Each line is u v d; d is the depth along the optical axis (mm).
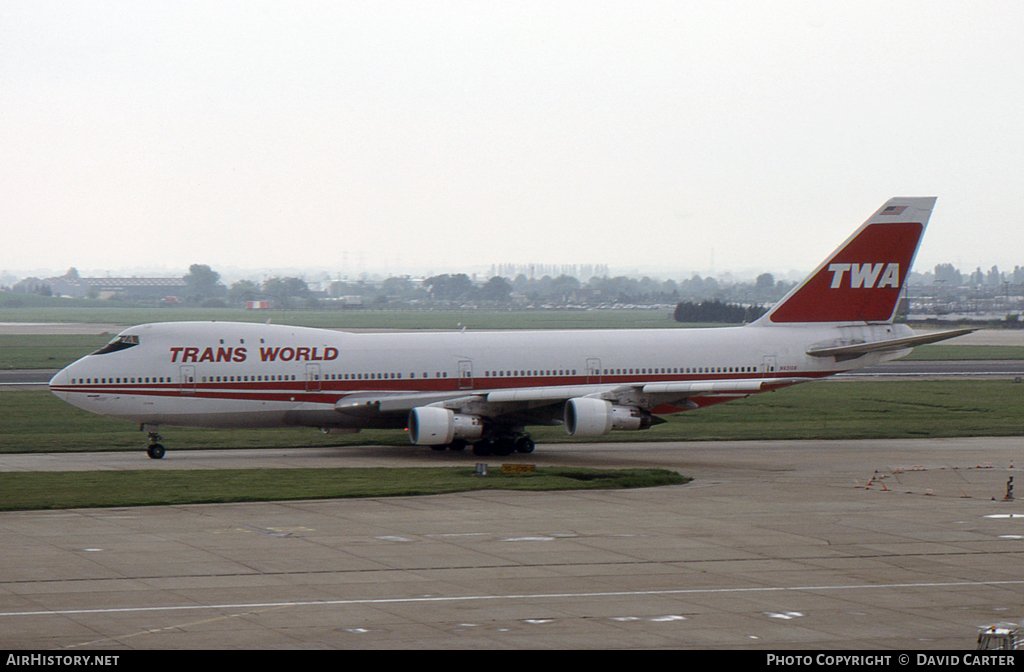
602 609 81562
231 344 177625
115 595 84250
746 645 72562
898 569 96312
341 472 154750
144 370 172750
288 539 106875
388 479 147250
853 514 124125
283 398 178250
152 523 114875
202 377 174750
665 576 92688
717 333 199375
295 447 195875
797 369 199875
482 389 186500
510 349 189250
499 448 185000
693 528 114688
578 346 192000
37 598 83062
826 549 104500
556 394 177875
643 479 147750
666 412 191500
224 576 91062
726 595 86250
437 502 130000
